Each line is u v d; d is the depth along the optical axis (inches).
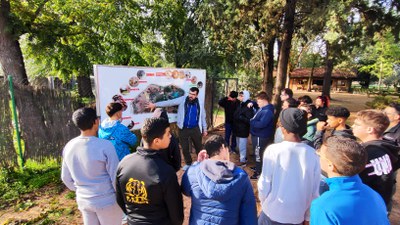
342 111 114.3
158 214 74.9
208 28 542.9
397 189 183.6
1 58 281.9
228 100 259.9
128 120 193.2
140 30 442.0
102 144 90.4
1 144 182.4
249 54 626.8
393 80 1676.9
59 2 359.9
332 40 222.7
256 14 336.8
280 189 81.4
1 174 181.5
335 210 50.6
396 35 287.0
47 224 134.3
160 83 214.5
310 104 159.6
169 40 617.6
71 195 164.2
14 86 182.2
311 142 136.4
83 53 329.4
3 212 145.3
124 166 75.7
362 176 81.4
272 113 183.3
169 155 122.0
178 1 541.6
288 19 301.7
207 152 74.7
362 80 1979.6
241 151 223.0
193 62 587.8
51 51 317.4
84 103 208.2
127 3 390.6
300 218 82.2
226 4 370.0
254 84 839.1
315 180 80.6
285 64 310.0
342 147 53.2
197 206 70.0
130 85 191.2
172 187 72.5
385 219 52.2
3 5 272.4
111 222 96.1
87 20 356.2
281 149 81.9
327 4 234.1
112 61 391.9
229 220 67.0
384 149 81.7
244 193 68.1
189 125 206.2
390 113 117.7
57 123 199.3
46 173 192.5
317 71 1844.2
